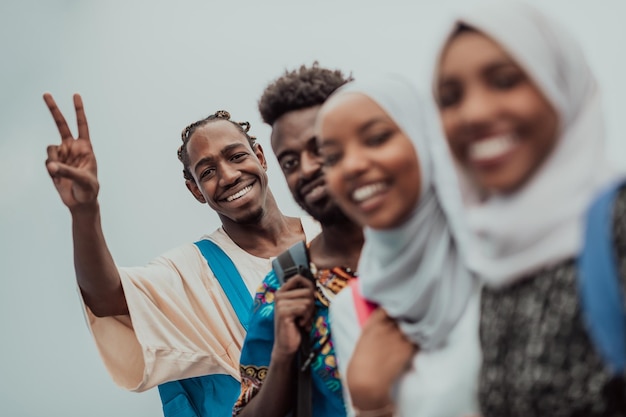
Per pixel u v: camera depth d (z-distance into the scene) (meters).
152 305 4.05
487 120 1.83
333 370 2.75
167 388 4.30
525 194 1.84
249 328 2.98
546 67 1.80
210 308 4.18
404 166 2.11
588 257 1.64
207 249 4.32
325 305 2.78
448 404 2.10
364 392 2.19
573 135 1.83
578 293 1.77
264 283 2.98
